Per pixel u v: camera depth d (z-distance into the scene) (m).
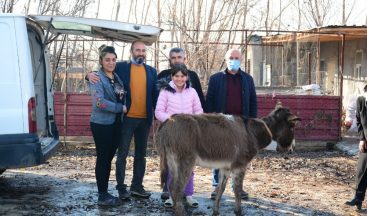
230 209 6.27
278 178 8.24
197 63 13.22
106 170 6.19
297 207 6.45
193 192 6.86
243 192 6.76
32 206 6.20
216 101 6.71
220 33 13.95
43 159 5.89
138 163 6.57
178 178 5.57
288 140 6.37
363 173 6.30
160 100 6.12
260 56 20.94
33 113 5.73
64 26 6.67
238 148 5.75
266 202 6.66
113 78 6.16
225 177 5.89
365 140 6.24
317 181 8.07
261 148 6.08
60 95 10.95
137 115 6.35
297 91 13.81
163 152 5.65
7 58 5.65
